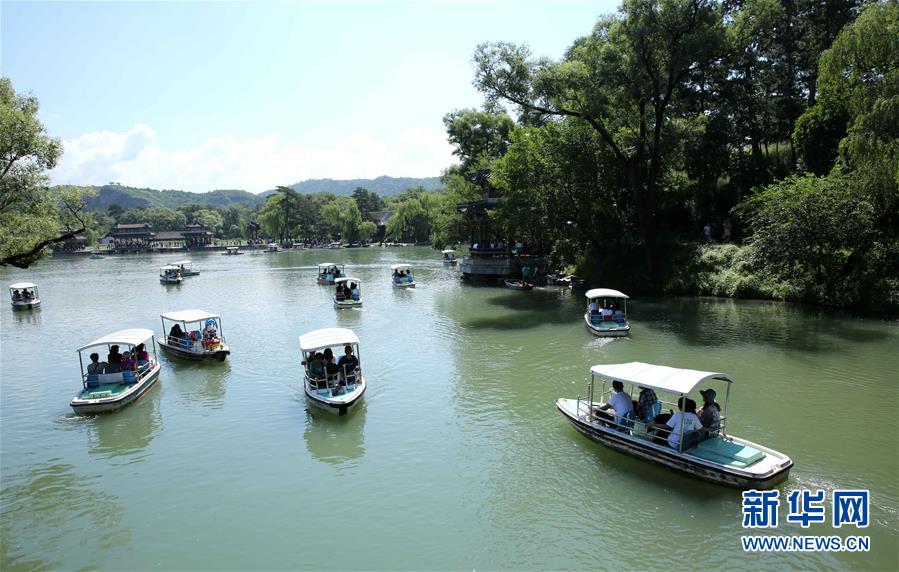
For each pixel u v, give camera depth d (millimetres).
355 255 115688
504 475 15078
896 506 12938
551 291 48281
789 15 52438
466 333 32562
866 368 23000
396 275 57906
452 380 23453
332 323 37312
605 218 47500
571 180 45125
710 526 12375
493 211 50031
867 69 32000
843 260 34594
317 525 13078
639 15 37406
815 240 33500
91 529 13289
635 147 45531
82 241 150500
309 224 169000
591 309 32312
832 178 33688
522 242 57281
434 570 11297
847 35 31438
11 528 13453
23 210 24188
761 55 53250
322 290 56969
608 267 48906
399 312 40875
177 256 130125
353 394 20000
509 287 51562
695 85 53875
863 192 31828
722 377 15266
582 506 13391
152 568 11742
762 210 36594
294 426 19094
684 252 45938
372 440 17672
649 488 14031
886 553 11320
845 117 41906
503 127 76500
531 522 12852
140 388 22375
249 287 61188
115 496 14805
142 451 17547
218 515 13688
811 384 21297
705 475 13820
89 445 18156
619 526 12539
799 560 11188
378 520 13203
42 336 36219
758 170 49125
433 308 42156
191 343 28438
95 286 65812
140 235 156250
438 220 77000
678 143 43281
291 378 24734
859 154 31016
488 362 26031
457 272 69625
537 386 22328
